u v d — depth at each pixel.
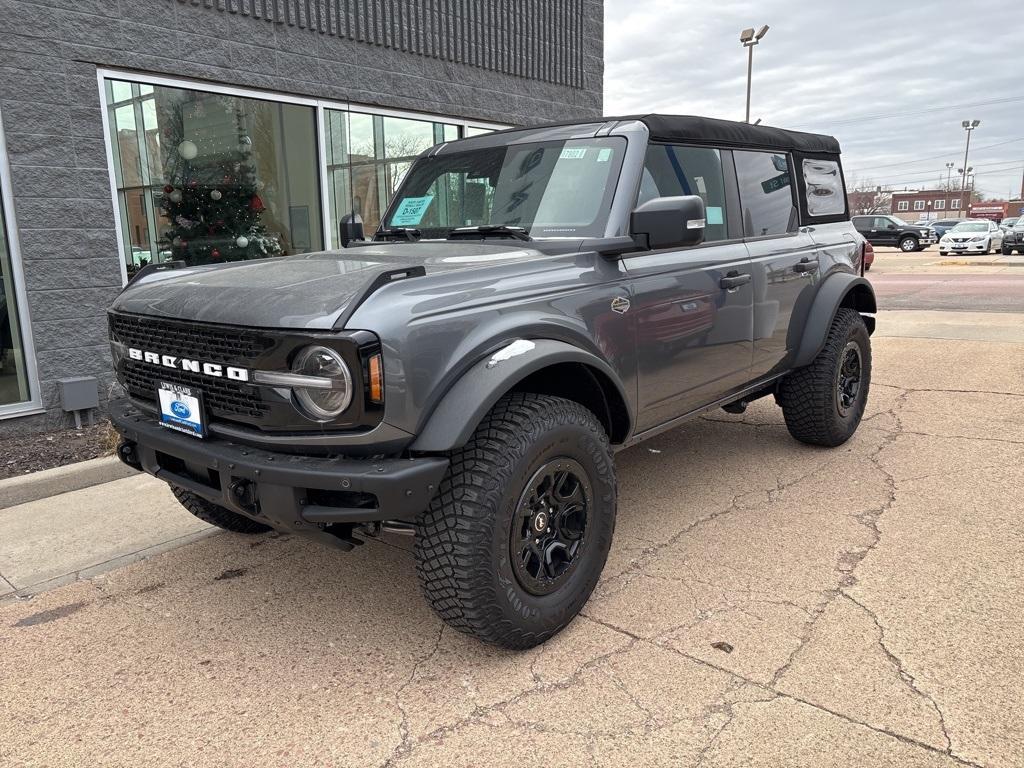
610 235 3.12
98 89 5.57
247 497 2.45
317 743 2.25
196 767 2.16
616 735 2.23
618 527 3.74
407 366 2.29
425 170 4.06
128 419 2.93
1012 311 11.79
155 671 2.66
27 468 4.71
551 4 9.37
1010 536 3.48
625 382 3.14
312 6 6.83
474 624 2.51
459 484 2.45
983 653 2.57
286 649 2.78
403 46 7.67
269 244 6.99
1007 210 100.12
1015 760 2.07
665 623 2.84
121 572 3.46
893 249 37.62
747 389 4.17
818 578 3.14
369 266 2.79
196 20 6.06
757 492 4.16
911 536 3.51
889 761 2.08
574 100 9.91
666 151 3.52
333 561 3.52
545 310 2.75
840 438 4.82
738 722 2.26
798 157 4.64
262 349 2.34
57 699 2.51
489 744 2.22
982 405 5.91
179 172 6.29
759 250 4.04
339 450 2.35
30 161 5.29
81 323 5.65
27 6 5.16
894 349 8.55
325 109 7.16
